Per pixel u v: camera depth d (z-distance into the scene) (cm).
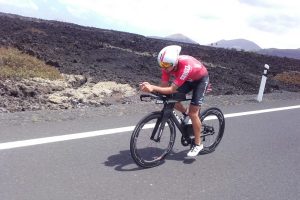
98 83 1212
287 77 2028
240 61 2559
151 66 1759
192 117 566
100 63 1697
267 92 1490
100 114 780
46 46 1864
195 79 549
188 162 574
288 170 580
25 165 496
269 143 709
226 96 1160
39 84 1070
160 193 462
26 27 2444
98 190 451
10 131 617
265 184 520
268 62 2805
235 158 611
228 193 481
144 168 533
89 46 2130
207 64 2153
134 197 444
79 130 659
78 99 954
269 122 873
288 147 698
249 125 825
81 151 567
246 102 1096
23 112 737
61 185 453
